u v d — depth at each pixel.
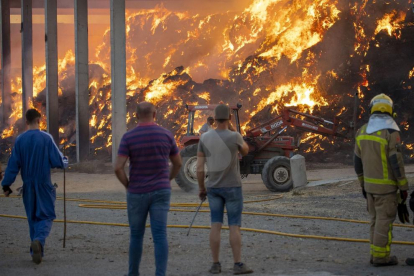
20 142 7.14
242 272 6.23
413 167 23.81
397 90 31.56
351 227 9.34
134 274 5.86
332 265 6.63
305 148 29.25
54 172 26.55
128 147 5.77
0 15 44.88
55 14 34.66
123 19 27.83
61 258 7.23
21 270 6.56
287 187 16.30
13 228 9.77
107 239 8.55
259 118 32.28
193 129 17.34
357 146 6.95
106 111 38.97
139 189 5.73
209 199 6.45
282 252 7.43
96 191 17.55
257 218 10.37
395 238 8.28
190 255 7.33
